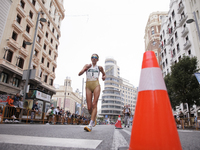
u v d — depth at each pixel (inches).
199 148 65.1
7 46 696.4
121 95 3777.1
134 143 45.5
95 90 150.3
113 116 3292.3
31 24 898.1
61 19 1425.9
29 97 582.6
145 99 48.3
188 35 991.0
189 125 449.4
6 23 711.7
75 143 69.0
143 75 53.1
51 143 66.7
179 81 671.1
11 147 55.6
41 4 1018.1
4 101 395.2
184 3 1065.5
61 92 2706.7
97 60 158.9
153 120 44.5
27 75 475.5
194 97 645.9
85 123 1017.5
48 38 1133.7
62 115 577.0
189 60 699.4
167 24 1408.7
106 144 70.7
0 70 660.1
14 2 764.6
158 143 41.8
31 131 120.1
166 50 1389.0
